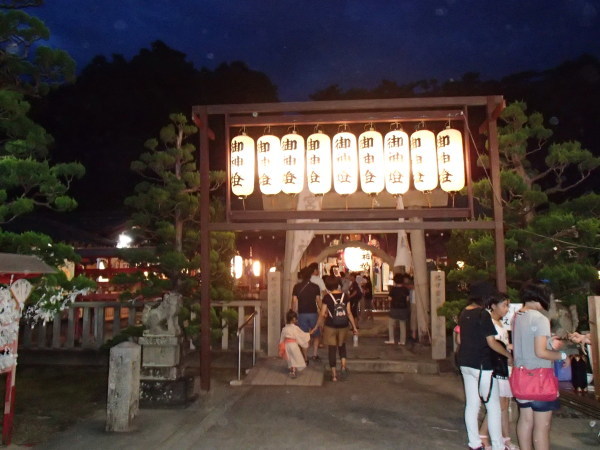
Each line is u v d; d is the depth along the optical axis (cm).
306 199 1284
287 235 1316
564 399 722
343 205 1319
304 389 862
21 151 777
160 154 927
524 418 495
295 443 591
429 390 861
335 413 717
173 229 923
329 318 938
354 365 1034
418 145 814
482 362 522
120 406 633
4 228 1875
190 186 978
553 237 809
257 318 1128
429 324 1235
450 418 691
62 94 2836
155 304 822
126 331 893
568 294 802
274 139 852
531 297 498
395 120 839
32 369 1068
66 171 778
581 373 725
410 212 848
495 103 815
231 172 866
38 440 603
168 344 754
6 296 575
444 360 1041
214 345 1187
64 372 1041
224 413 721
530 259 873
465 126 825
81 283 754
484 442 561
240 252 2131
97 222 2433
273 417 698
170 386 743
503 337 582
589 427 636
